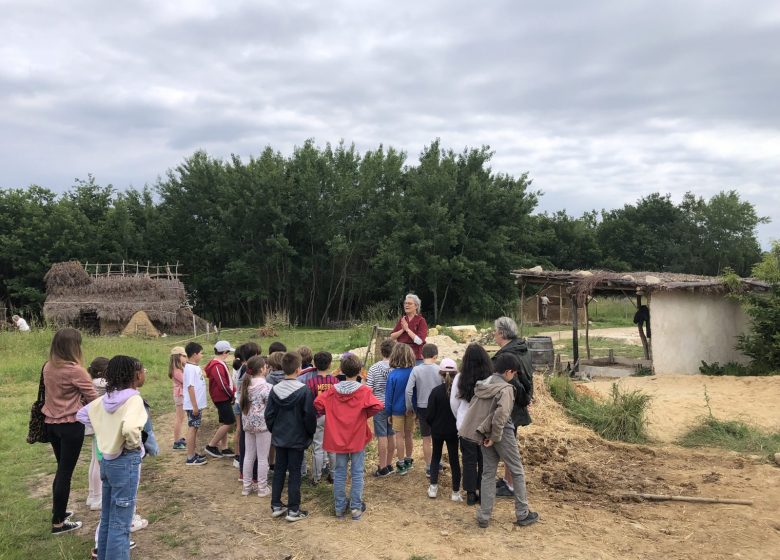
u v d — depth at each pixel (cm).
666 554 450
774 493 595
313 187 3722
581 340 2247
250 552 474
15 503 595
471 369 517
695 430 877
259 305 4100
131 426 405
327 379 609
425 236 3597
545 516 530
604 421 874
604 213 5716
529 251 4416
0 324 2227
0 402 1059
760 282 1410
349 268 4025
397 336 760
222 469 700
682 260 5219
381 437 646
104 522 431
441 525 512
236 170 3944
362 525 517
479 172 3825
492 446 504
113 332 2773
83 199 4359
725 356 1477
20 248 3878
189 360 732
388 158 3925
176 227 4134
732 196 5344
